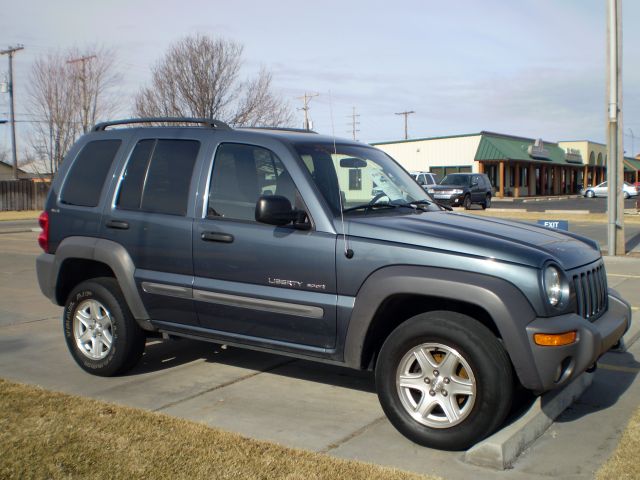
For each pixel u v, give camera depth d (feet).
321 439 14.29
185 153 17.65
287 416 15.70
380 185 17.54
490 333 13.21
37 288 34.17
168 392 17.39
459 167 172.55
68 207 19.22
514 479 12.39
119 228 18.02
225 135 17.20
